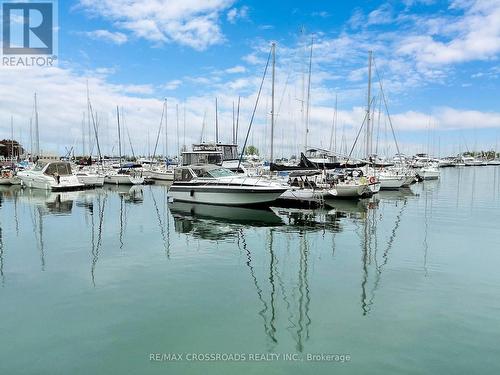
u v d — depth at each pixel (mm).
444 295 8336
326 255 11766
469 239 14078
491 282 9195
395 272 10000
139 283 9102
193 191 23312
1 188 36000
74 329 6688
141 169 49031
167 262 10953
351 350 6008
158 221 18047
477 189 37250
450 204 25297
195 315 7289
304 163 24844
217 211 21047
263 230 15922
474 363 5617
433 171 52406
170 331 6637
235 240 13953
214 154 34656
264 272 10039
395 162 53656
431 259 11281
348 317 7195
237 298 8164
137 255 11719
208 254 11883
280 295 8352
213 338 6395
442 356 5812
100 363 5641
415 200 27719
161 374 5387
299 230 15906
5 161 60312
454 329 6695
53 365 5578
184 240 13906
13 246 12781
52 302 7871
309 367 5566
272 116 27453
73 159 51594
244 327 6785
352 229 16156
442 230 15930
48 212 20891
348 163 32281
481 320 7055
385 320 7062
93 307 7633
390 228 16375
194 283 9133
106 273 9852
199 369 5520
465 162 106812
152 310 7512
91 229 15945
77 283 9062
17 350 5969
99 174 40375
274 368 5551
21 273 9805
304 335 6484
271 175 26953
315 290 8664
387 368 5508
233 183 21984
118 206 23547
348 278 9516
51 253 11867
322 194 23281
